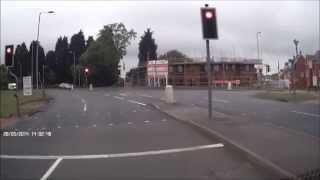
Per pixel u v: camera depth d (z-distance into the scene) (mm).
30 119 27094
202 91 66562
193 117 23594
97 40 131500
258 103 37625
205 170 11672
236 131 17594
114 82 131750
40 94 63969
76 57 154500
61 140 17688
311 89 71688
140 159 13375
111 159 13469
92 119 26156
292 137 15984
